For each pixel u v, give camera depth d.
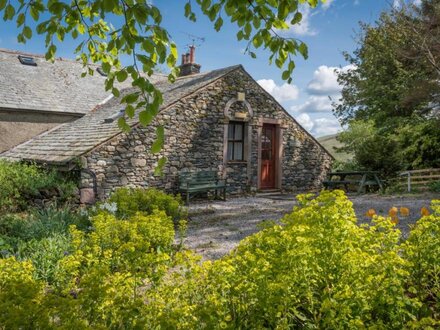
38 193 8.98
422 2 16.28
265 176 13.73
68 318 2.14
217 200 11.90
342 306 2.23
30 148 12.98
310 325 2.39
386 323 2.47
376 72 18.69
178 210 8.32
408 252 2.96
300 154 14.45
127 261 3.82
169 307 2.41
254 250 3.02
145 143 10.82
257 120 13.30
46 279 4.30
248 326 2.44
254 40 3.14
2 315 2.07
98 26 3.55
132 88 17.00
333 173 13.78
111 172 10.20
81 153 9.70
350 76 20.52
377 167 13.66
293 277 2.50
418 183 13.19
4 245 5.24
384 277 2.50
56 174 10.04
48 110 14.88
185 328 2.18
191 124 11.73
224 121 12.48
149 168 10.91
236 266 2.74
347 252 2.70
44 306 2.21
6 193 8.55
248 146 13.08
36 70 16.88
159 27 2.51
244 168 13.02
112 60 3.69
